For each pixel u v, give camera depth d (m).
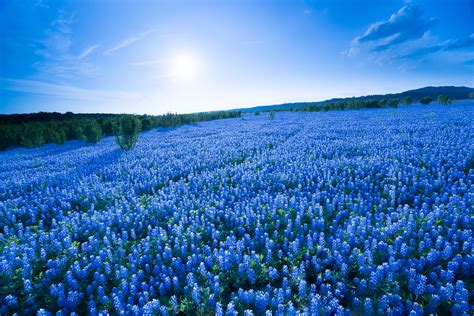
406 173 9.82
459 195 7.86
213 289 4.89
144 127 40.84
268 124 36.19
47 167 16.58
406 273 4.78
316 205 7.66
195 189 10.13
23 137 30.33
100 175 13.62
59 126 38.59
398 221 6.29
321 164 11.95
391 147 14.48
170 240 6.65
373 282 4.57
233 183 10.95
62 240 6.88
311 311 4.09
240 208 8.26
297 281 4.97
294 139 19.91
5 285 5.31
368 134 20.03
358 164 11.40
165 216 8.10
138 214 8.21
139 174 12.84
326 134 21.33
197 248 6.05
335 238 6.21
